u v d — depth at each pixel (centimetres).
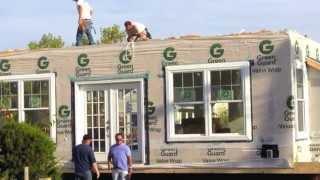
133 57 1712
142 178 1723
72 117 1773
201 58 1639
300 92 1644
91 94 1772
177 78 1667
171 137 1661
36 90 1814
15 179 1481
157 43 1689
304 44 1684
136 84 1716
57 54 1794
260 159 1570
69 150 1772
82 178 1511
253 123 1584
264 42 1580
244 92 1591
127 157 1562
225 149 1605
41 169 1496
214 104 1625
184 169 1642
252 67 1590
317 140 1697
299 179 1580
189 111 1650
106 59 1744
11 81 1836
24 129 1504
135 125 1716
